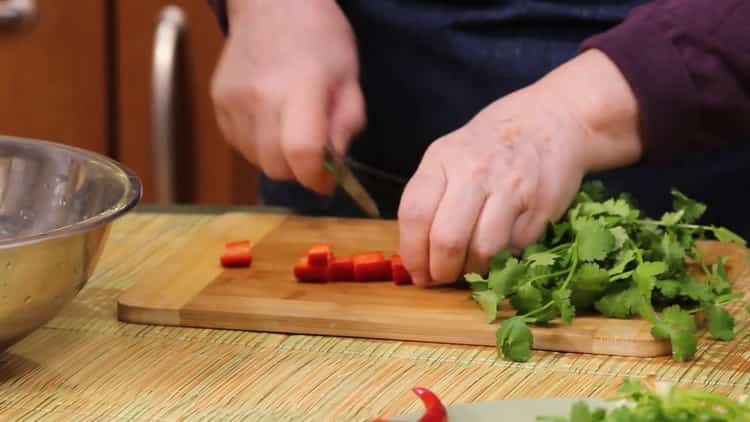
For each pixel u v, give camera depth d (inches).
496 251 54.5
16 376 48.8
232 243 60.8
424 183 55.6
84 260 48.4
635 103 57.7
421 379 48.7
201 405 46.5
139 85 106.9
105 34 105.3
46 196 54.7
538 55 71.8
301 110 63.9
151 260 61.6
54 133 108.4
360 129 67.6
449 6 72.7
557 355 50.9
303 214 69.9
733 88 58.3
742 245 58.4
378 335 52.6
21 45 105.7
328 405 46.4
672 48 57.8
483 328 51.8
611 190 74.0
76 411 46.0
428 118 74.6
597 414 40.8
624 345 50.6
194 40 104.2
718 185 73.7
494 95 73.0
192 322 53.7
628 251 54.0
